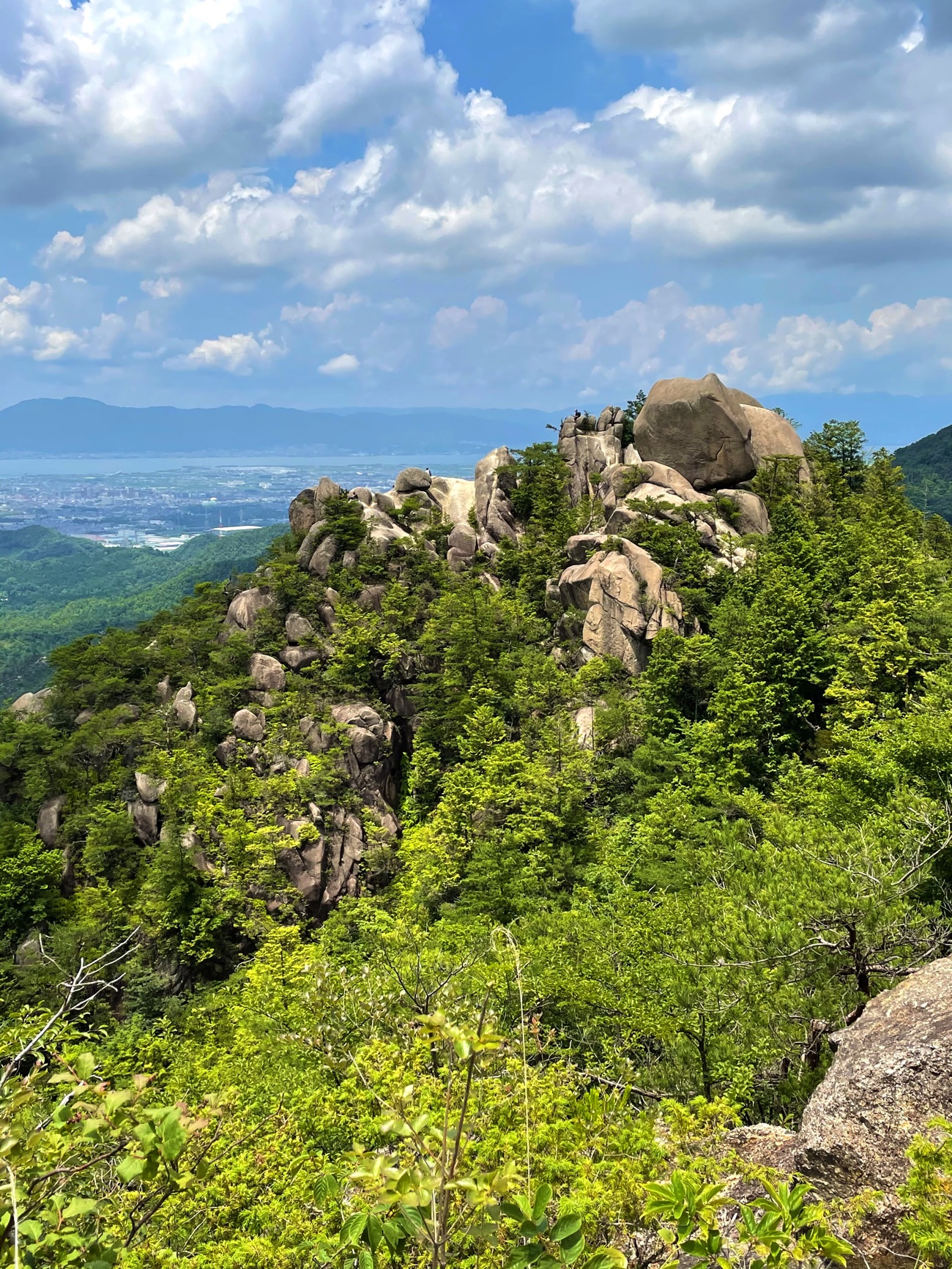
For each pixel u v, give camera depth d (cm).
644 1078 2077
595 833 5100
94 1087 488
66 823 7512
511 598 8775
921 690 5094
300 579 9062
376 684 8388
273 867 6544
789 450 10019
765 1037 1884
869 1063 1032
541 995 2227
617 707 6612
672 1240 562
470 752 6756
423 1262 663
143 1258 800
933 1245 734
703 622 7444
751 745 5159
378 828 7050
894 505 8994
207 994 5647
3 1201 414
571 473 10600
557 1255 441
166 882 6338
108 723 8250
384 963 2391
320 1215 1043
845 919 1830
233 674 8512
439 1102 1244
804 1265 803
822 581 6825
